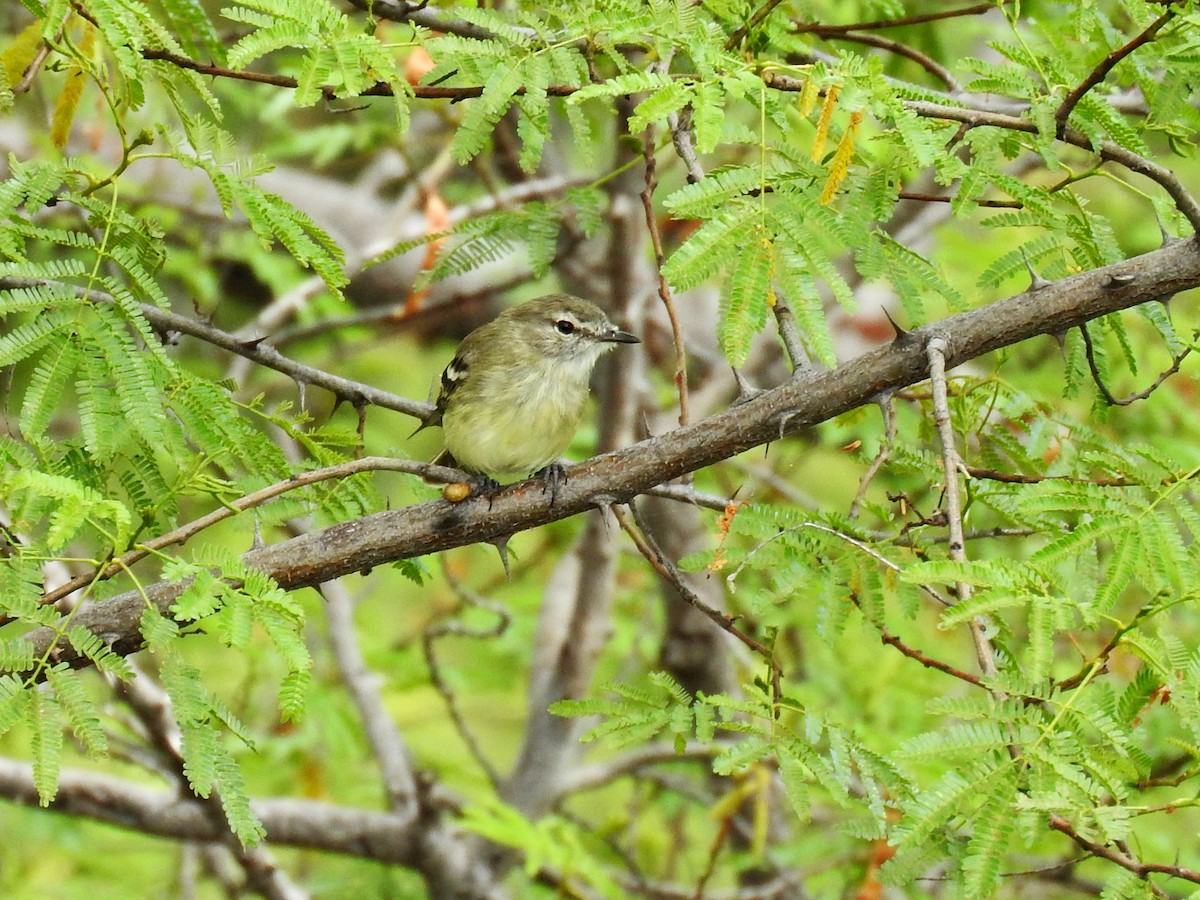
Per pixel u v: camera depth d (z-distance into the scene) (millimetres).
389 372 21984
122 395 8203
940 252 17625
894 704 16406
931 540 10117
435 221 14695
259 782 16953
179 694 7223
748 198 8031
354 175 26016
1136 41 8891
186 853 16469
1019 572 7328
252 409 10000
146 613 7379
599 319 14000
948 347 8750
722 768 8000
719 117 7812
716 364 20625
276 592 7598
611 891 13359
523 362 13602
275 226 8570
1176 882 13508
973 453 11391
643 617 18516
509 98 8797
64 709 7023
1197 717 7156
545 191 15969
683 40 8836
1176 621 13211
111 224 8781
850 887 15094
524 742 16219
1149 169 8789
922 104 8984
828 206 8453
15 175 8664
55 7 8156
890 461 10664
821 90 9031
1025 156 14820
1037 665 7062
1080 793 6820
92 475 8867
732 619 9617
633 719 8719
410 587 20750
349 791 17703
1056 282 8852
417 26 9469
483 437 13633
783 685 16594
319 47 8328
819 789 15391
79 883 16922
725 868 17406
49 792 6789
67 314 8273
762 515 9883
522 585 20375
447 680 18078
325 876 17844
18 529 8211
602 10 9188
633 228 15680
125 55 8039
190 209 18656
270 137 19641
